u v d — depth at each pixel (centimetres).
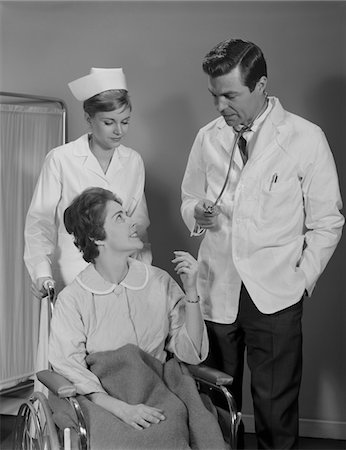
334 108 301
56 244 271
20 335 315
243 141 238
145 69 317
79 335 223
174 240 320
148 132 318
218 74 224
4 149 305
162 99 316
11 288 312
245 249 236
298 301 233
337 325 307
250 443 299
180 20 313
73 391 204
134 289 230
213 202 243
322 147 232
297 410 243
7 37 328
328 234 230
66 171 262
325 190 230
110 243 227
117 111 249
